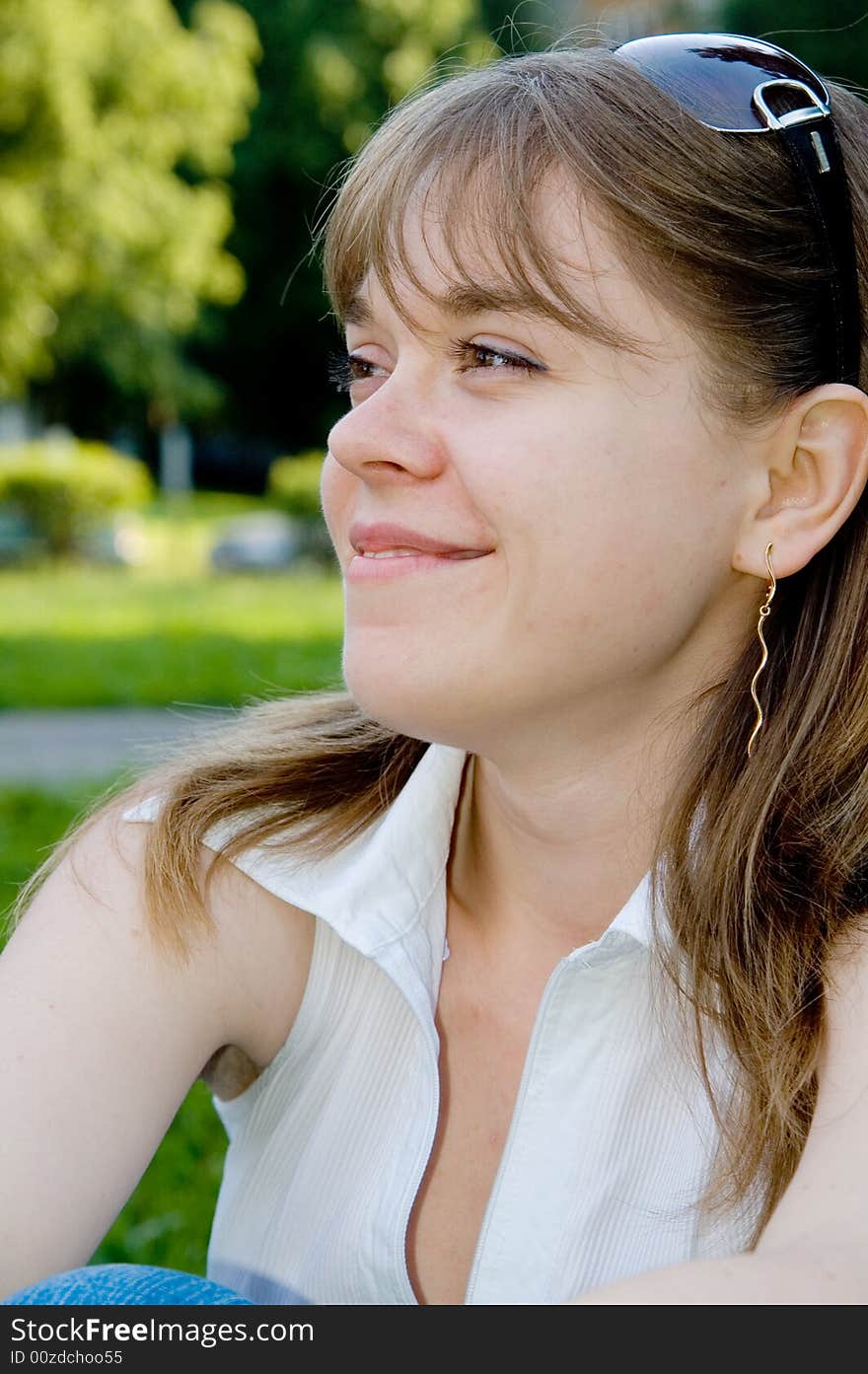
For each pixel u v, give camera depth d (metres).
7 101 15.18
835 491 1.33
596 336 1.23
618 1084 1.34
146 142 17.23
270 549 18.16
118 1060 1.35
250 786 1.47
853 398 1.32
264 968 1.43
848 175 1.38
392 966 1.38
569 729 1.32
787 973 1.31
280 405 30.39
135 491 18.45
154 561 18.30
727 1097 1.33
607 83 1.28
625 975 1.34
